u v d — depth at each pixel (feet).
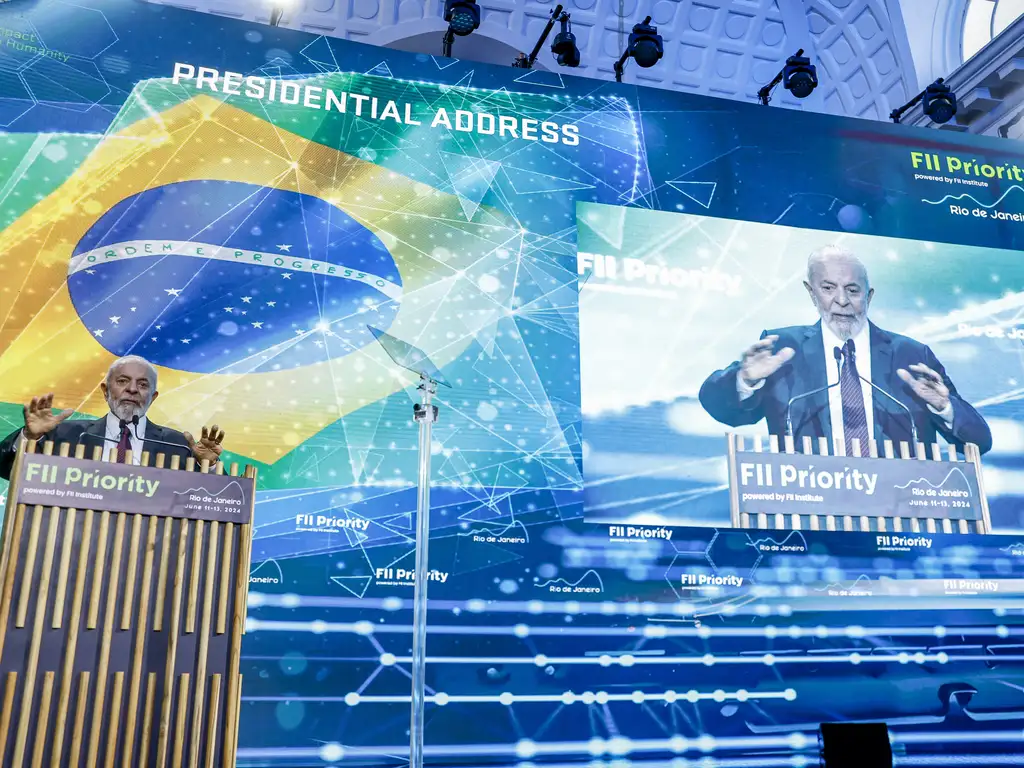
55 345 14.58
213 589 10.68
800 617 16.02
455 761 14.28
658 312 17.22
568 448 16.12
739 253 17.97
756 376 17.24
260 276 15.75
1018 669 16.48
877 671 16.01
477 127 17.60
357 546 14.88
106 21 16.35
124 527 10.41
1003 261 19.12
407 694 14.44
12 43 15.75
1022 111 22.72
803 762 15.31
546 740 14.66
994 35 24.76
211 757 10.20
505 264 16.90
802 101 26.00
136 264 15.28
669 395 16.78
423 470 12.14
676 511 16.17
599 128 18.19
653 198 17.97
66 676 9.75
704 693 15.35
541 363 16.48
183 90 16.35
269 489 14.76
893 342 18.01
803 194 18.69
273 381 15.29
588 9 24.43
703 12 24.90
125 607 10.19
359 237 16.40
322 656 14.26
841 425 17.28
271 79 16.85
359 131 16.99
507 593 15.20
